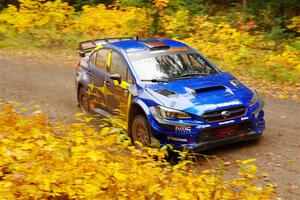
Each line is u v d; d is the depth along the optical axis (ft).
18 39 59.47
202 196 16.48
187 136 21.68
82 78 31.53
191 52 27.66
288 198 18.26
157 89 23.56
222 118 22.21
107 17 62.18
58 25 63.36
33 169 14.56
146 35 57.57
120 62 26.91
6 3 74.38
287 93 35.63
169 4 60.75
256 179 20.11
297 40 51.26
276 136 25.76
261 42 51.90
